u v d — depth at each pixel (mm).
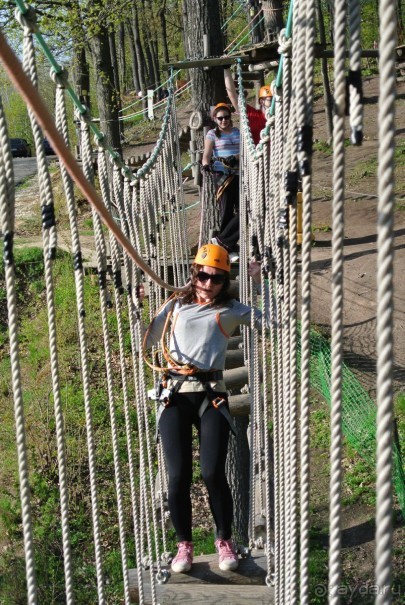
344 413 11961
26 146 51031
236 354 10203
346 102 2129
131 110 53312
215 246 6496
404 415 11734
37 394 15250
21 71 2064
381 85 1669
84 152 4676
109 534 11938
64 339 17172
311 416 12664
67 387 15367
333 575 2174
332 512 2186
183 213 12352
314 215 21266
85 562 11344
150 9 47531
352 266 17141
